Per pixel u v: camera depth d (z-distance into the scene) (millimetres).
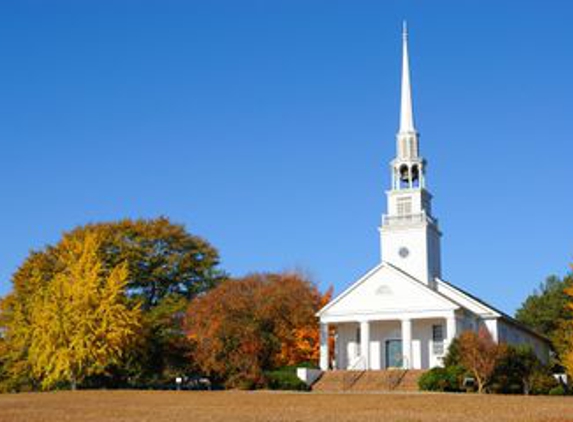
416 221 66188
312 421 25656
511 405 32594
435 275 67438
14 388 62000
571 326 74875
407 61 70750
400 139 68938
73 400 38594
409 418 26625
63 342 53875
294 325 61031
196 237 78688
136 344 57156
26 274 66938
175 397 40406
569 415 27203
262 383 55000
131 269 72188
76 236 70375
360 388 54281
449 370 50844
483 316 62875
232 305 58281
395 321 63219
